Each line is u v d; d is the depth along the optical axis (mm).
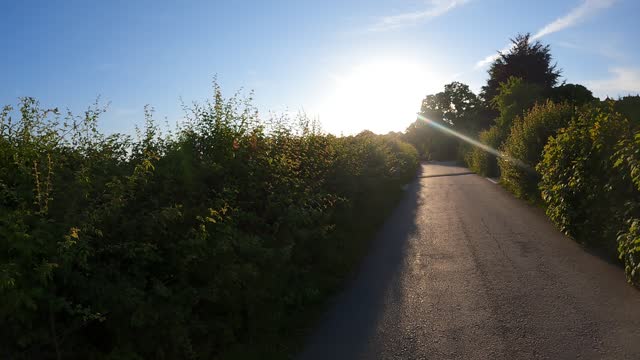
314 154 10469
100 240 4320
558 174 10359
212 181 6641
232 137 7547
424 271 8211
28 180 4355
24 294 3297
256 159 7777
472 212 14328
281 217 7457
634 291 6301
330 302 7043
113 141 5664
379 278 8055
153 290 4426
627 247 6625
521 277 7340
